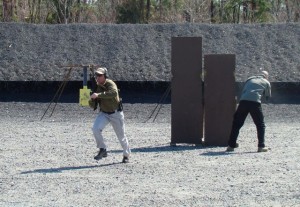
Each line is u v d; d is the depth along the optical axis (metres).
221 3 58.75
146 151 16.39
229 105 17.38
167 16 56.44
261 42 34.88
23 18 54.88
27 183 11.86
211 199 10.40
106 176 12.55
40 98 31.50
